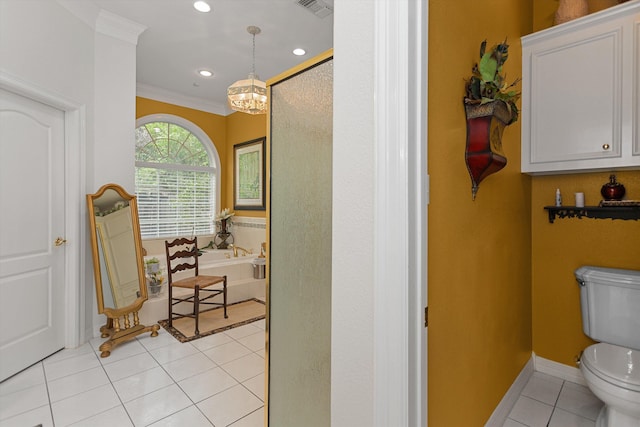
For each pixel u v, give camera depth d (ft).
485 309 4.82
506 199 5.76
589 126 5.83
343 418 2.84
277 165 4.64
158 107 15.70
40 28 7.50
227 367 7.75
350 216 2.80
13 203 7.32
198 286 10.06
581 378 6.77
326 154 3.97
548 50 6.27
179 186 16.87
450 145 3.61
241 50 11.62
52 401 6.34
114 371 7.51
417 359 2.56
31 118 7.72
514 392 6.11
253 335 9.75
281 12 9.37
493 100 3.78
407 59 2.47
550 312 7.17
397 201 2.48
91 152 9.14
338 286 2.89
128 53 9.95
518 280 6.46
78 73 8.66
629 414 4.51
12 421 5.75
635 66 5.38
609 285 5.97
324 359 3.99
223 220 17.16
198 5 9.04
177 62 12.59
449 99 3.57
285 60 12.37
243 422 5.76
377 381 2.58
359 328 2.73
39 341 7.90
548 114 6.27
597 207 6.29
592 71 5.80
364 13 2.70
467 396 4.21
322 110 4.01
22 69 7.07
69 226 8.64
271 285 4.71
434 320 3.34
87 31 8.98
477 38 4.36
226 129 18.35
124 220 9.58
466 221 4.10
